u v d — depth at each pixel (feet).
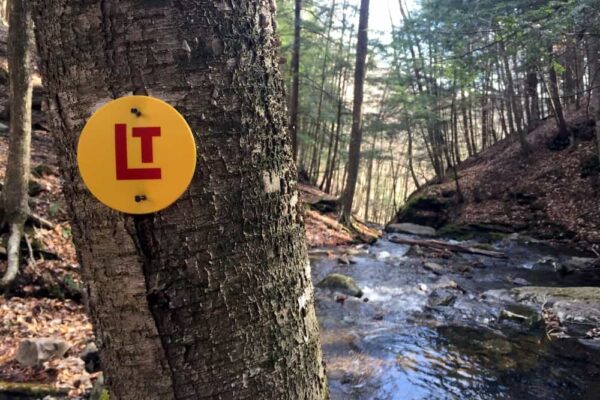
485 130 75.36
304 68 68.95
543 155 52.75
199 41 3.15
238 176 3.30
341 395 14.80
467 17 25.68
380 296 25.67
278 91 3.72
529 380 15.92
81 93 3.20
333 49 73.36
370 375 16.21
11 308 17.35
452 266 33.47
